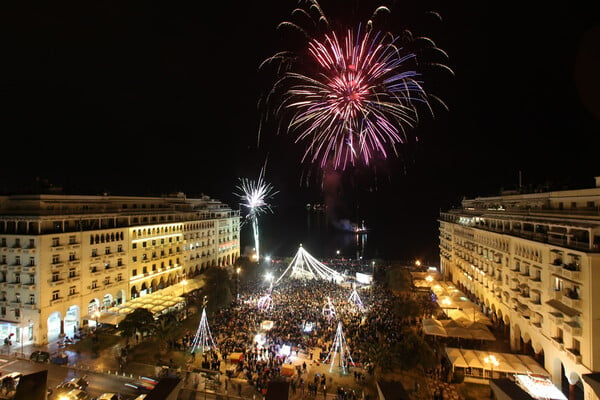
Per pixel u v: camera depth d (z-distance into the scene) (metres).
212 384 45.44
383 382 28.67
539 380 41.81
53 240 62.81
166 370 47.38
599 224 40.22
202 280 89.88
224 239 127.94
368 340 56.12
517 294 56.16
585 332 39.81
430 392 44.03
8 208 65.81
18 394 25.72
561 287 45.12
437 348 56.38
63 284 64.06
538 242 50.12
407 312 65.12
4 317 61.19
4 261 62.28
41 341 59.09
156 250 90.44
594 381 34.47
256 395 43.41
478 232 78.12
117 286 76.56
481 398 43.00
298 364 51.38
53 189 70.88
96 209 76.19
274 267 125.81
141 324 54.97
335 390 45.00
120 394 42.53
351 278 106.56
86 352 55.38
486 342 60.69
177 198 106.75
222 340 59.12
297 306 75.38
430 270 116.31
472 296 83.75
